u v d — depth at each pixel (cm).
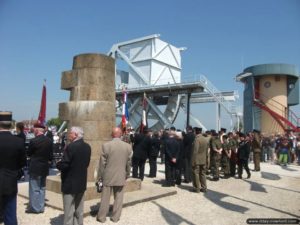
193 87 3186
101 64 1053
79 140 639
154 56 4056
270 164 2266
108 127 1040
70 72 1077
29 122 1889
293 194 1140
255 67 3834
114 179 724
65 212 624
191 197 1031
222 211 870
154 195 979
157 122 3659
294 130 3312
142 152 1338
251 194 1117
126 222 737
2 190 539
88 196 891
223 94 3603
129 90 3578
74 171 623
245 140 1498
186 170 1320
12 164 552
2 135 552
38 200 784
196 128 1138
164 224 733
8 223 553
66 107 1055
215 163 1405
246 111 3897
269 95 3809
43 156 792
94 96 1036
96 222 728
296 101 3850
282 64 3728
